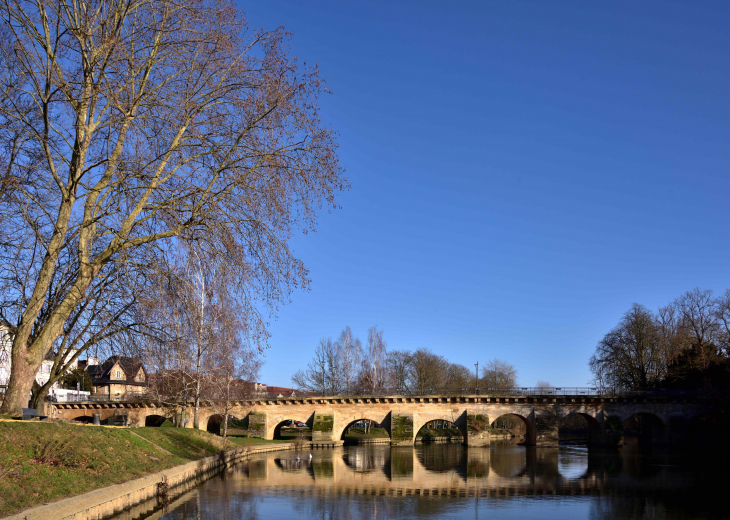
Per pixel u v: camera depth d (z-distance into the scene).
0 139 20.08
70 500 17.89
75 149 20.64
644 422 85.94
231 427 94.69
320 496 32.06
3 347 22.75
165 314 20.70
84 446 24.69
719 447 57.00
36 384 24.56
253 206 20.61
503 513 27.91
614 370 88.06
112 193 20.33
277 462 54.38
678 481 41.19
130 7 19.86
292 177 20.94
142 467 27.73
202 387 54.88
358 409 80.81
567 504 30.78
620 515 27.72
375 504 29.70
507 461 57.16
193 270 20.34
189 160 20.92
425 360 120.38
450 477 42.69
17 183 18.78
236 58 21.25
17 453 19.42
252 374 60.38
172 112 20.48
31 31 19.28
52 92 19.17
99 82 18.86
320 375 104.38
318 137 21.08
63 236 20.41
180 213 20.59
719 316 79.88
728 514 28.03
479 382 146.25
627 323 87.25
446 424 116.25
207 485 36.22
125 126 20.23
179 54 21.09
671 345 83.62
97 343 23.09
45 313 22.25
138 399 67.50
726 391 59.75
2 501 16.00
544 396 76.88
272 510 27.33
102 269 21.56
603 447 74.50
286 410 81.44
